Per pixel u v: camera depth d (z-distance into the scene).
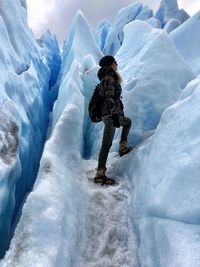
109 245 2.42
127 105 3.84
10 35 5.32
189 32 6.59
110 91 3.07
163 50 4.21
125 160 3.29
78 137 3.63
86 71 5.87
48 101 7.88
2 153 2.85
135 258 2.21
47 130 6.52
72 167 3.09
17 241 2.04
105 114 3.08
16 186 3.51
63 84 5.75
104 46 16.73
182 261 1.67
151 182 2.35
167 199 2.05
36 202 2.22
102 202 2.83
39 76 6.71
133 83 4.12
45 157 2.74
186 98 2.57
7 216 2.94
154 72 3.98
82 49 8.22
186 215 1.89
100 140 4.13
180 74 3.98
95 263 2.25
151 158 2.59
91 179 3.21
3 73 3.89
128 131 3.42
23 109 4.27
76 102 4.02
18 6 6.53
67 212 2.38
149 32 6.13
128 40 6.68
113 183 3.12
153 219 2.17
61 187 2.54
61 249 2.06
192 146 2.12
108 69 3.20
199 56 5.87
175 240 1.82
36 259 1.90
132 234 2.41
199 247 1.68
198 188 1.90
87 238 2.45
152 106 3.78
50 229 2.12
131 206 2.64
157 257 1.96
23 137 3.95
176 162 2.16
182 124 2.36
